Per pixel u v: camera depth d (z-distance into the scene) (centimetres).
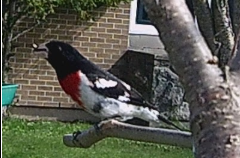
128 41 1531
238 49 206
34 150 1186
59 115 1521
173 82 1413
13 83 1510
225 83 200
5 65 1444
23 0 1371
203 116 198
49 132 1351
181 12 207
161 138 350
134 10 1549
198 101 200
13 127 1375
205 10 463
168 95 1417
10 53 1483
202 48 204
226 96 198
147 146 1251
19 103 1517
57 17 1506
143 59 1453
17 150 1177
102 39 1523
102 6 1501
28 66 1516
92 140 422
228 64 204
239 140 193
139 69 1463
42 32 1506
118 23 1521
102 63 1526
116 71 1523
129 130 366
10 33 1434
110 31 1523
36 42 1504
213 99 198
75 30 1516
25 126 1397
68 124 1458
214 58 204
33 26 1496
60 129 1391
